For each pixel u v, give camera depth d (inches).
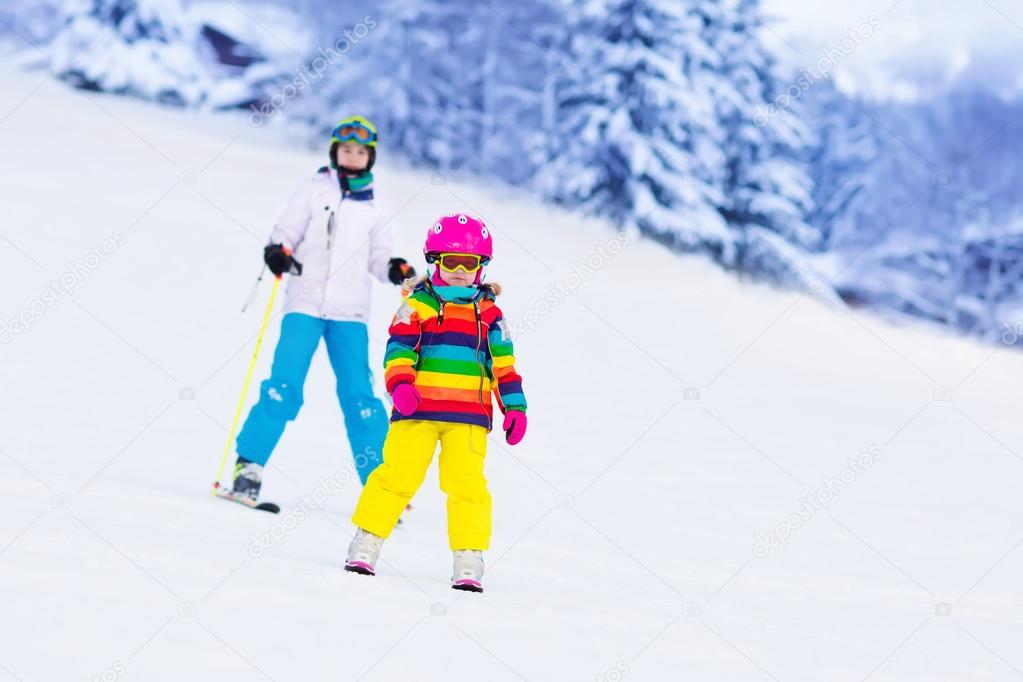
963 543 346.6
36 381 439.8
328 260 288.5
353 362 288.8
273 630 137.6
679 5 1349.7
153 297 705.0
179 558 170.2
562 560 248.8
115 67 1472.7
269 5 1601.9
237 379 519.5
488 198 1379.2
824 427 635.5
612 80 1334.9
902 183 1734.7
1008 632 212.8
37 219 847.7
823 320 1149.7
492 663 139.9
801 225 1352.1
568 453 451.8
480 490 200.8
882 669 167.6
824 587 252.1
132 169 1121.4
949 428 689.6
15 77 1402.6
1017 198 1835.6
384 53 1537.9
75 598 137.3
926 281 1705.2
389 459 202.2
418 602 168.6
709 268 1258.6
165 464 306.0
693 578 245.1
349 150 293.3
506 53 1587.1
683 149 1334.9
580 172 1327.5
